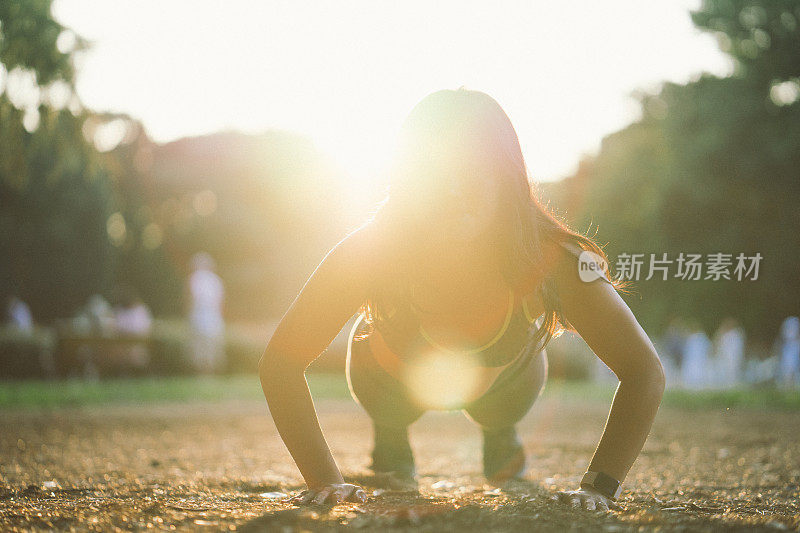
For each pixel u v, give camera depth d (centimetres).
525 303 272
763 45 2889
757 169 2745
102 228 3297
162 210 4634
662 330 2972
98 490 353
